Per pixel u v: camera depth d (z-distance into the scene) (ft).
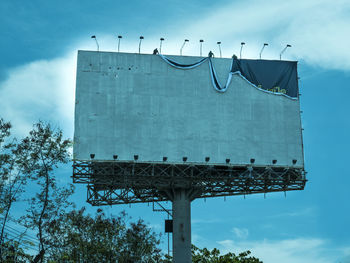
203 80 247.29
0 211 125.80
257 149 243.40
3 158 133.18
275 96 250.78
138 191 245.65
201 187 238.89
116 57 245.04
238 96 248.11
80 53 243.60
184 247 230.89
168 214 244.63
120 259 214.48
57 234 165.89
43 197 134.41
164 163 234.99
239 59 252.83
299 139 247.91
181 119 241.35
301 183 243.40
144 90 242.58
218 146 240.73
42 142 136.46
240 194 244.42
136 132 237.66
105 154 233.35
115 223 220.43
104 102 239.50
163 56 247.70
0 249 128.36
